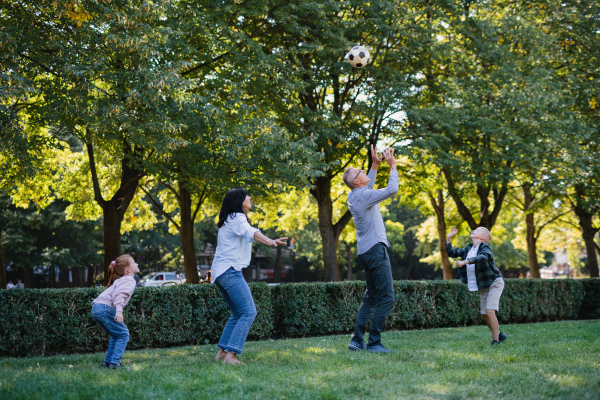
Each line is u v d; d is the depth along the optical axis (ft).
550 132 52.54
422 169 58.90
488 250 23.08
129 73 34.63
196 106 36.81
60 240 110.01
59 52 33.37
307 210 83.35
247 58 41.52
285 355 18.76
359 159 58.39
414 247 186.29
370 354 18.93
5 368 17.99
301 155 41.16
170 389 13.07
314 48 43.96
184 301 26.78
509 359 17.93
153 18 36.50
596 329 29.25
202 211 74.84
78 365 18.38
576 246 109.70
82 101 33.96
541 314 40.24
